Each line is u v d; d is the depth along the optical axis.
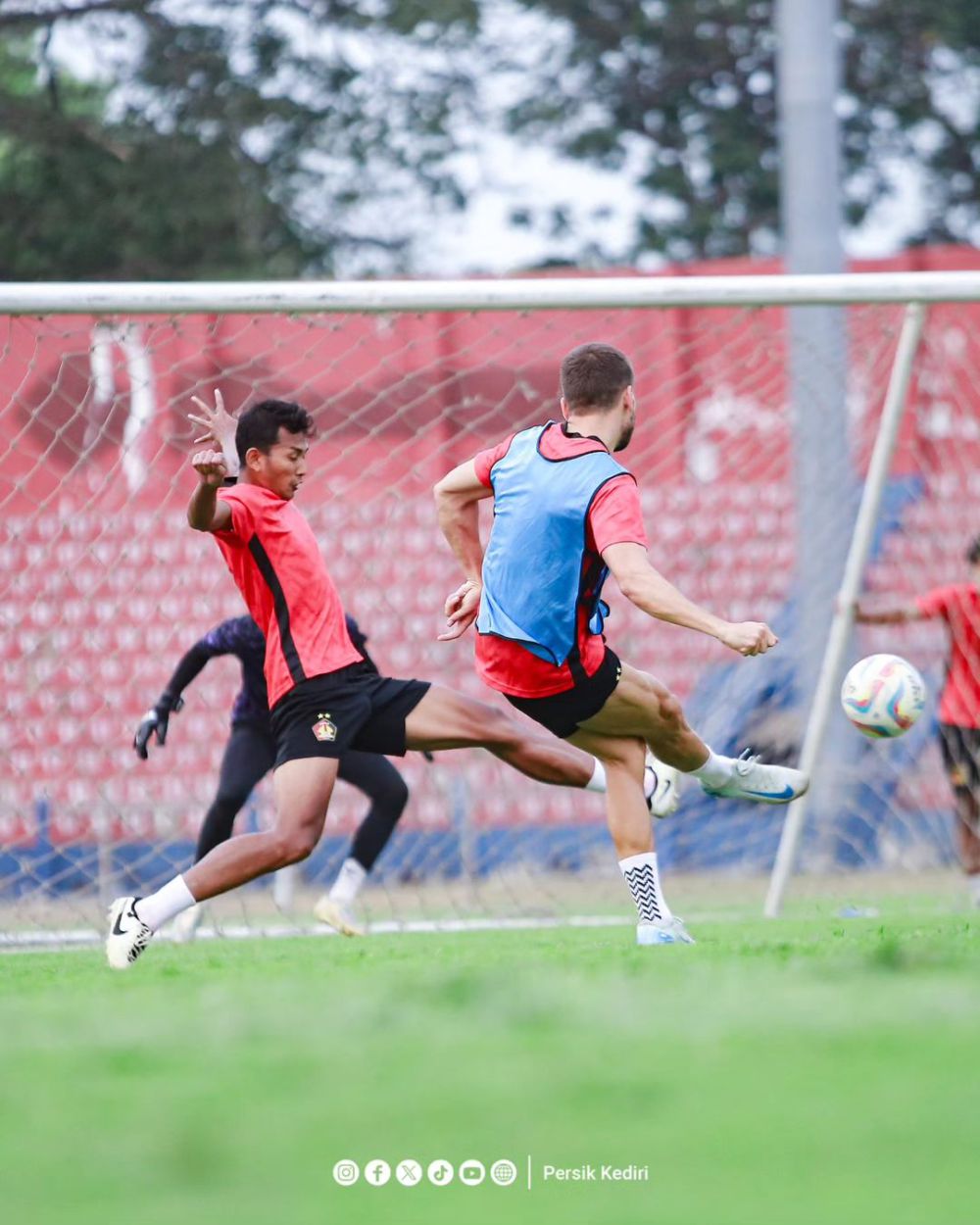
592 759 18.09
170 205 68.00
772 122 75.44
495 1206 5.46
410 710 17.45
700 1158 5.90
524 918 25.38
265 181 70.44
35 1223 5.21
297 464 17.52
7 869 30.27
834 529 30.81
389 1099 6.96
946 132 76.38
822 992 9.88
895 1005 9.16
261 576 17.09
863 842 32.06
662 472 33.91
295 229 71.75
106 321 25.72
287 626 17.11
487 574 16.61
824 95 37.38
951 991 9.81
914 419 33.88
